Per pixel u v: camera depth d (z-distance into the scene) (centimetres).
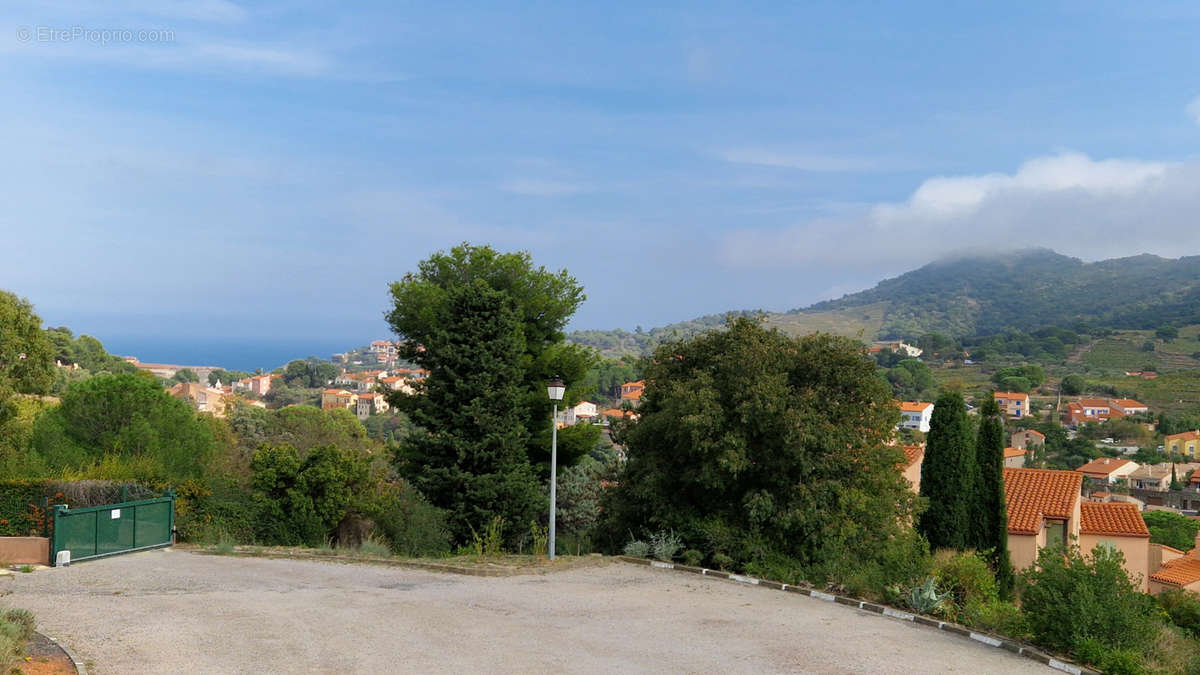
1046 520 2731
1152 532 5656
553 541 1909
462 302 2619
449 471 2506
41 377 2709
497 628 1189
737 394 1923
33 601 1272
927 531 2431
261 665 941
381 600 1382
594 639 1144
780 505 1933
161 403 2786
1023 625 1227
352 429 6544
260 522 2120
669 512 2022
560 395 1934
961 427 2441
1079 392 16425
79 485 1936
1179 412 14362
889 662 1073
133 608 1243
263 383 18600
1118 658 1073
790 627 1276
